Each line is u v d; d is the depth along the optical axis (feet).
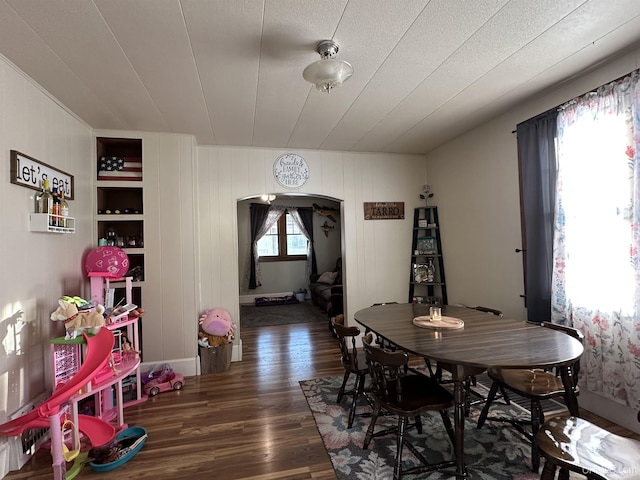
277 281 26.53
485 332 6.82
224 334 11.68
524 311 9.89
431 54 6.93
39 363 7.52
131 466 6.52
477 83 8.30
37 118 7.65
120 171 11.00
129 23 5.67
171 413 8.61
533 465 6.14
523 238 9.86
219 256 12.76
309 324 18.51
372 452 6.80
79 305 7.58
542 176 8.93
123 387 9.36
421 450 6.79
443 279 13.97
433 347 5.86
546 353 5.47
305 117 10.25
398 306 10.12
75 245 9.39
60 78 7.43
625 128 6.99
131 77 7.49
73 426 6.26
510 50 6.85
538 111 9.21
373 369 6.70
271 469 6.36
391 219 14.79
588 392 8.02
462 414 5.83
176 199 11.33
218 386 10.30
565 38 6.47
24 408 6.95
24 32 5.81
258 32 6.02
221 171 12.87
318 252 27.27
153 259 11.10
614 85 7.13
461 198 12.71
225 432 7.66
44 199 7.60
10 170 6.65
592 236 7.66
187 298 11.34
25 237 7.13
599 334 7.55
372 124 11.04
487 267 11.41
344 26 5.92
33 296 7.37
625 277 7.05
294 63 7.10
